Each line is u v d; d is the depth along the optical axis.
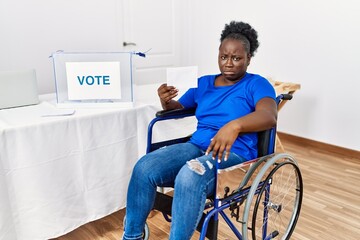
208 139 1.34
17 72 1.61
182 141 1.54
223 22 3.51
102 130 1.58
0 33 2.36
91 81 1.62
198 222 1.16
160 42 3.57
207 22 3.66
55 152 1.45
